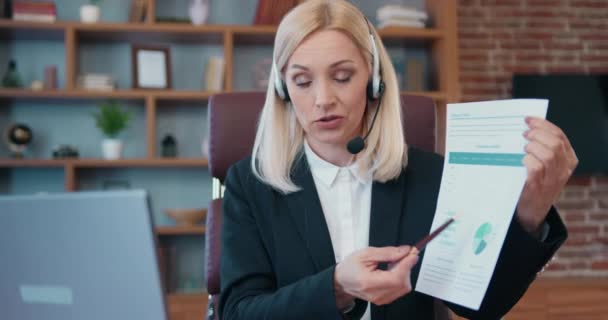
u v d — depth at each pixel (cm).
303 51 123
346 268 105
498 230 104
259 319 115
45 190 410
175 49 420
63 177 412
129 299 79
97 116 396
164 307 78
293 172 136
